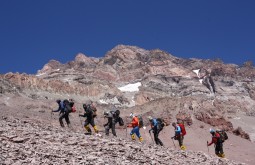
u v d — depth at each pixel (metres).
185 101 110.25
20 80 174.12
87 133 23.41
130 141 23.86
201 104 108.62
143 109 121.75
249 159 65.94
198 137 86.19
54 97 177.25
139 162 17.84
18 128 19.95
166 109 108.69
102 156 17.50
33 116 43.81
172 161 20.06
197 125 95.69
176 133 29.31
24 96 154.12
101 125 70.19
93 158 16.30
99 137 22.08
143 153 19.98
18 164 13.58
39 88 178.25
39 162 14.27
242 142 90.38
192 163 20.91
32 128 21.08
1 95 135.00
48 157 15.42
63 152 16.77
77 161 15.55
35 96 164.12
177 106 108.31
